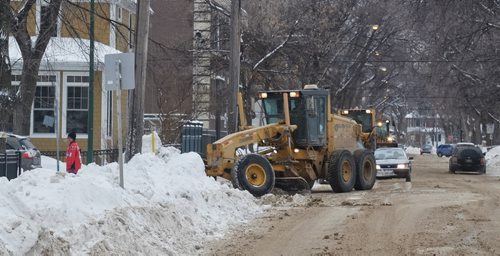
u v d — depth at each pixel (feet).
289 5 213.66
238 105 134.00
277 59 212.64
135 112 96.32
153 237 56.39
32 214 44.34
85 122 163.94
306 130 113.60
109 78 68.28
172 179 76.33
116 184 62.49
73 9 132.67
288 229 70.03
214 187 83.61
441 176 187.11
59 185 50.57
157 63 212.84
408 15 197.36
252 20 205.67
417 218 77.25
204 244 61.05
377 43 278.67
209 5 210.38
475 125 399.44
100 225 49.52
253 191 100.37
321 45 220.02
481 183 145.89
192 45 209.26
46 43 119.44
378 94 362.33
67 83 161.89
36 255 39.68
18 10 113.91
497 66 224.53
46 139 163.32
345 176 118.01
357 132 128.57
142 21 95.81
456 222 73.72
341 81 279.08
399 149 160.35
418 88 379.76
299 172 114.73
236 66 138.92
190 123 148.46
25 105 120.98
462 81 255.70
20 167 99.86
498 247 58.13
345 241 62.08
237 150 111.75
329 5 227.40
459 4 179.83
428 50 236.84
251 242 62.34
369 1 264.93
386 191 119.44
